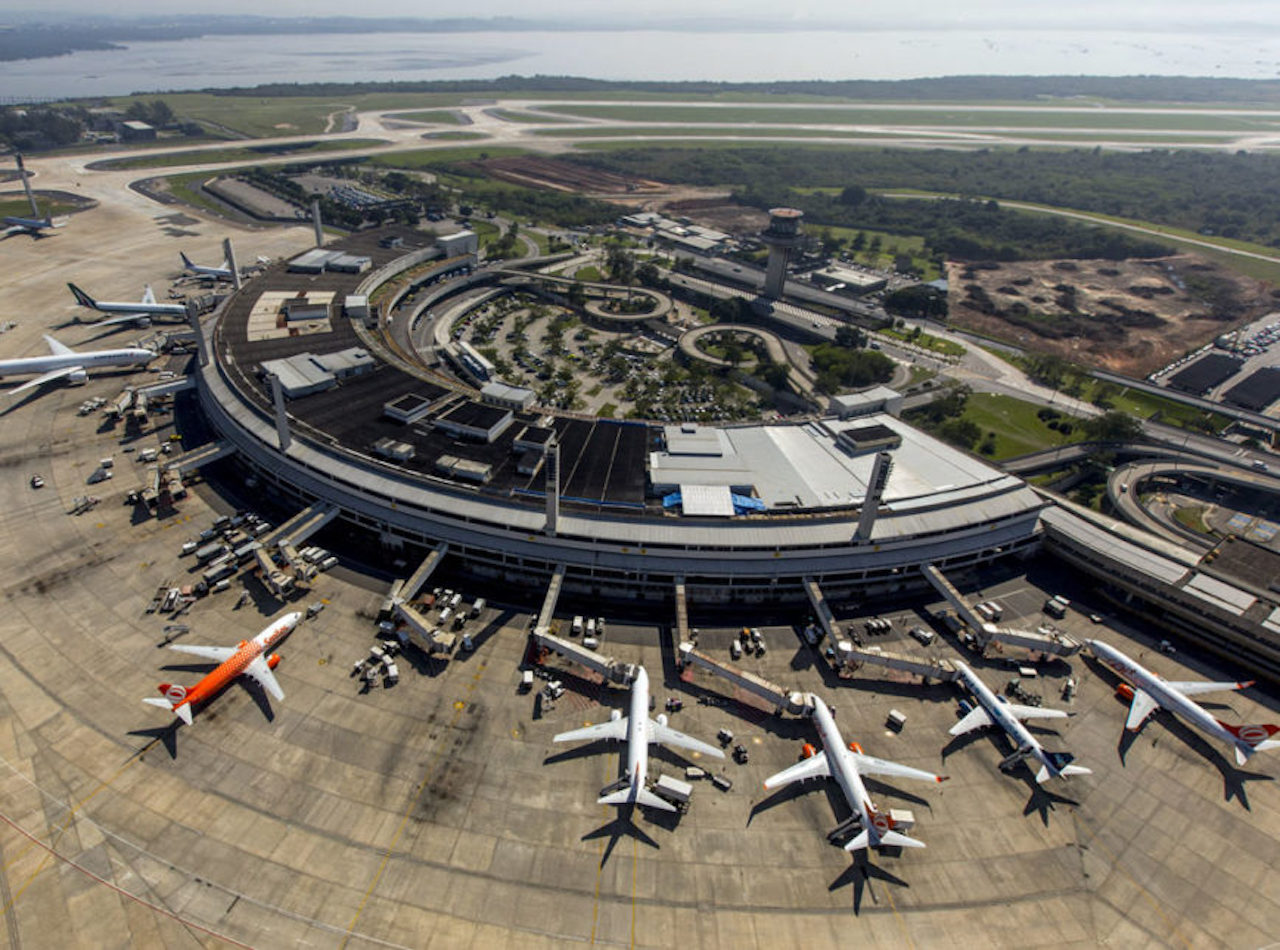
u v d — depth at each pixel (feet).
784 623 361.30
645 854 252.21
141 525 397.39
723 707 310.45
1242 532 480.64
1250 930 242.58
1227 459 540.52
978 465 444.14
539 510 374.63
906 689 325.21
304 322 591.37
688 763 286.05
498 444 433.48
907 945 231.91
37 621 330.75
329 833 251.80
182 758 273.95
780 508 390.63
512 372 643.45
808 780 282.36
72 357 534.37
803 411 604.08
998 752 297.94
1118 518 486.38
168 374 561.43
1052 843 265.13
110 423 495.41
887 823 247.70
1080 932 239.09
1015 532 406.62
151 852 243.60
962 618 357.20
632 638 343.26
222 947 220.43
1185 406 654.94
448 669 317.42
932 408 616.39
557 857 249.34
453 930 227.81
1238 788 290.97
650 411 586.04
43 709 290.35
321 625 336.29
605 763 282.56
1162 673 346.13
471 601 358.84
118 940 220.84
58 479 433.07
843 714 310.45
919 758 293.23
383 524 382.63
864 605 377.50
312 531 380.17
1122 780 290.97
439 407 467.52
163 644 322.14
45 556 370.12
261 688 303.27
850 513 389.39
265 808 258.37
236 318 590.55
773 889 244.42
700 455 431.84
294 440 421.18
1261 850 267.80
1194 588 364.79
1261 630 338.54
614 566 359.66
